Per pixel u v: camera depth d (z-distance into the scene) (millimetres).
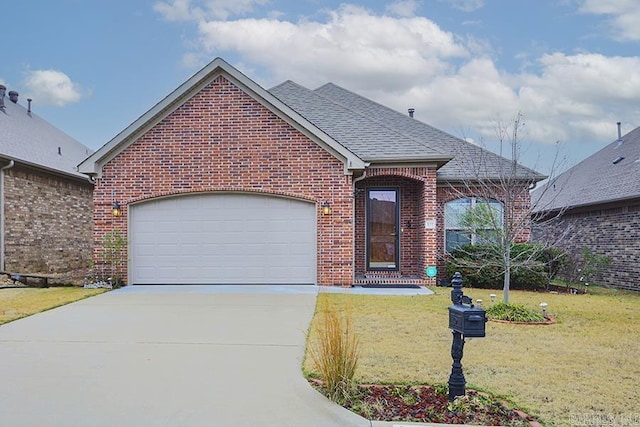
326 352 5293
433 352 6840
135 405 5000
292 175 13539
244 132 13594
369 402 5027
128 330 8258
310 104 17297
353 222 13570
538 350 7039
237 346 7242
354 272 14578
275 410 4871
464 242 15180
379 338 7641
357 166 13297
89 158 13484
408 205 15219
